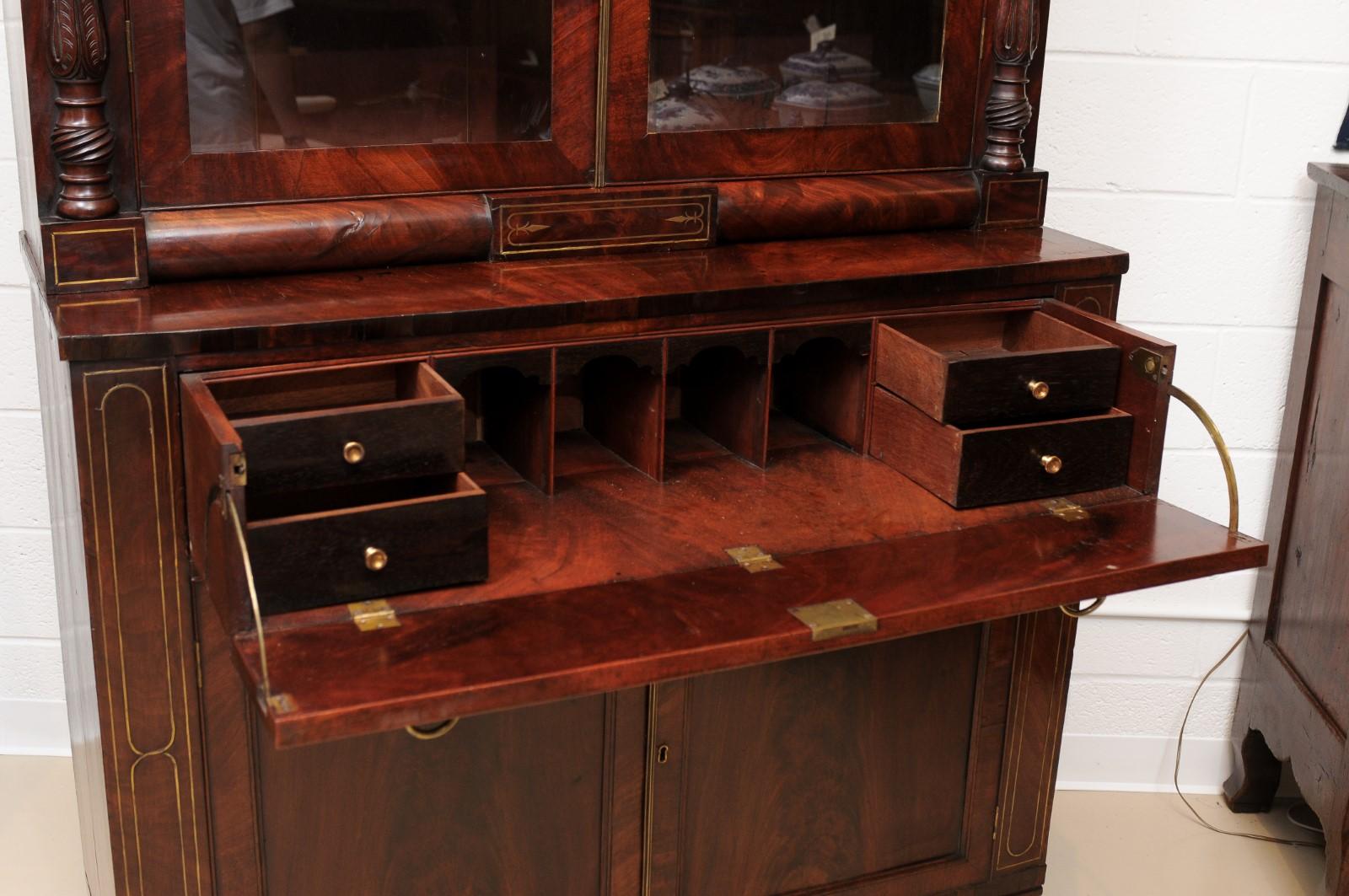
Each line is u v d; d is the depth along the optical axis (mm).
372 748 1321
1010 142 1534
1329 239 1807
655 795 1437
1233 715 2100
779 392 1555
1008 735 1615
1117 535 1252
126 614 1195
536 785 1390
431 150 1320
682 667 1041
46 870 1789
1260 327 1952
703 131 1421
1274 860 1959
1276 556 1946
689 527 1256
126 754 1240
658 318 1291
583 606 1105
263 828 1314
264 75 1241
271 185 1268
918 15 1476
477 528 1122
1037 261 1431
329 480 1114
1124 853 1957
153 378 1136
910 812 1600
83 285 1205
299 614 1073
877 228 1513
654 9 1362
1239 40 1834
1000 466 1297
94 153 1179
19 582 1918
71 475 1245
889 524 1268
